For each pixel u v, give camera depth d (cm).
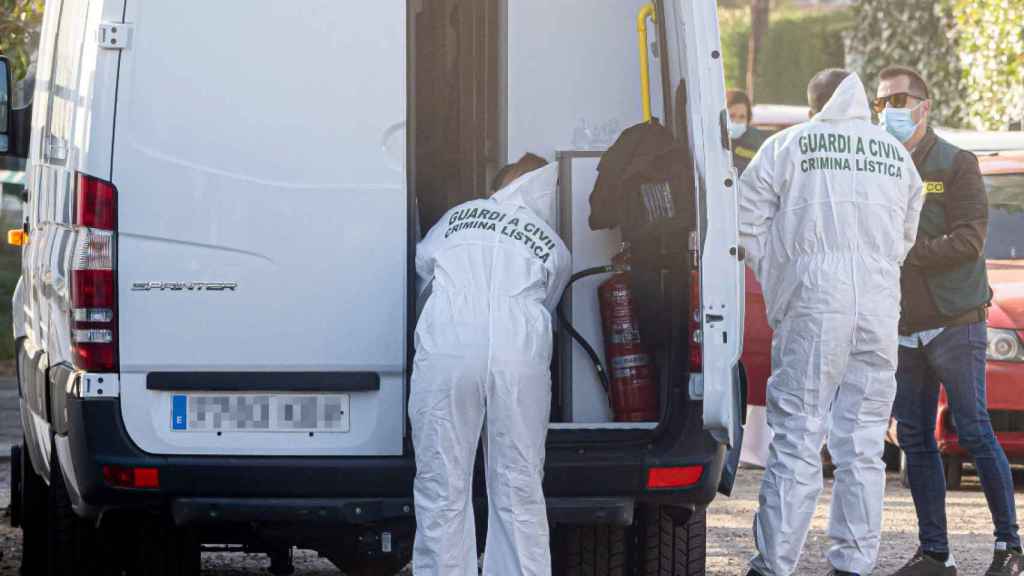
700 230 1753
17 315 2422
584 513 1808
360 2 1802
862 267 2019
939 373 2289
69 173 1828
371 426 1806
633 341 1936
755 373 3341
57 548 1984
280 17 1792
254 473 1777
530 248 1850
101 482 1767
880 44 7362
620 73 2044
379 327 1806
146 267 1775
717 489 1856
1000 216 3469
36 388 2075
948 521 2861
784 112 4544
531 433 1778
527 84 2041
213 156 1784
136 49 1773
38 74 2328
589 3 2044
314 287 1797
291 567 2153
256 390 1794
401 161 1808
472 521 1798
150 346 1778
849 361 2055
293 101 1794
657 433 1827
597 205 1922
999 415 3133
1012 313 3122
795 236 2028
